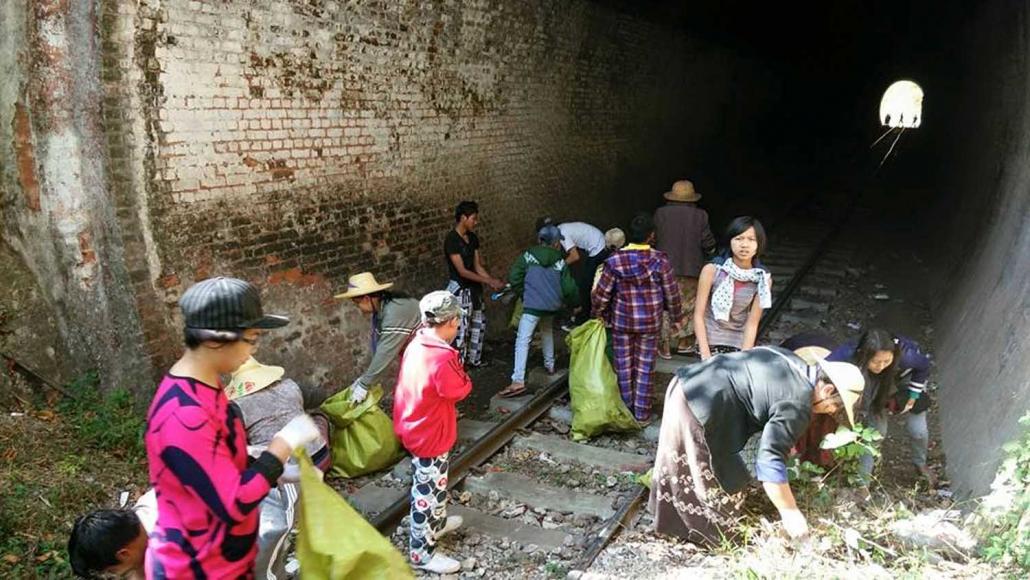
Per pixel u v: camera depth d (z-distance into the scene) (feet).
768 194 61.41
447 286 29.91
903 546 14.83
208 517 8.87
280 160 22.33
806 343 17.56
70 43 17.88
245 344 9.16
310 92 22.98
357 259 25.58
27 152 18.98
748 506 16.48
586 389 22.02
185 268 20.13
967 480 18.75
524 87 33.83
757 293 18.58
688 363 26.99
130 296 19.07
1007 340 21.04
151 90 18.83
